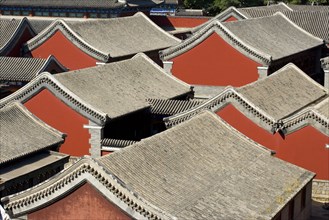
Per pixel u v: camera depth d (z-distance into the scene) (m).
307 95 56.19
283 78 57.00
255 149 41.56
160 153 36.06
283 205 35.78
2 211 33.22
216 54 67.94
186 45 68.62
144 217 30.72
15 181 41.53
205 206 33.00
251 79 66.88
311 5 119.00
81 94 53.12
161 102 56.66
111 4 92.12
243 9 94.62
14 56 74.38
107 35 76.94
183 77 69.56
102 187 31.30
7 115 47.09
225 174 37.12
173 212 31.33
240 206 34.22
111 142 51.84
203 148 38.84
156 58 79.94
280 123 48.12
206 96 68.56
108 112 52.31
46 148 46.41
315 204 46.72
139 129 56.06
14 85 65.94
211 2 123.94
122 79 58.75
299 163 48.44
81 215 32.03
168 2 115.12
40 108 53.31
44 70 64.38
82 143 52.53
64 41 73.38
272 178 38.81
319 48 81.38
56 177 32.09
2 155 43.22
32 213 32.94
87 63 72.69
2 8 96.44
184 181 34.59
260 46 69.75
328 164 47.72
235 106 49.19
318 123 47.53
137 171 33.41
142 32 82.38
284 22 82.56
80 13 94.19
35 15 95.75
